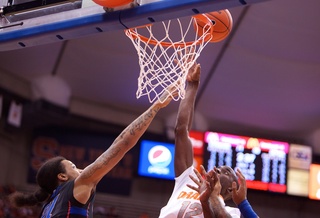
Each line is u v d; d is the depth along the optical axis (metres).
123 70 11.70
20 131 12.95
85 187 2.76
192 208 3.20
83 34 3.44
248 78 11.63
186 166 3.54
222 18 3.49
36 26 3.52
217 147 11.94
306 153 12.15
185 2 3.04
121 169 13.06
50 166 2.95
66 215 2.71
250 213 2.82
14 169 12.73
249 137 12.03
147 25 3.29
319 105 12.07
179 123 3.65
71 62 11.66
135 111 13.17
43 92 11.97
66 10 3.45
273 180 11.88
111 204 12.80
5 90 11.83
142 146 12.48
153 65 3.51
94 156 12.97
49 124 12.93
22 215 11.41
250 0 2.87
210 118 12.89
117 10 3.25
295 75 11.38
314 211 13.15
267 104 12.28
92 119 12.89
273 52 10.90
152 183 13.20
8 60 11.67
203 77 11.75
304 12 9.80
